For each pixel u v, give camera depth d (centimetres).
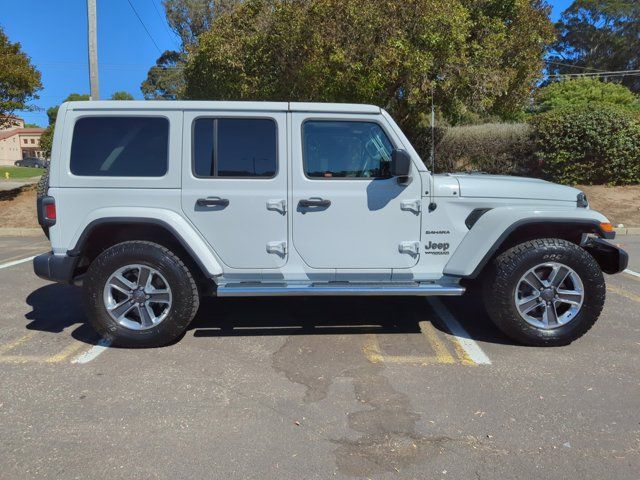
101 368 405
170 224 425
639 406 345
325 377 390
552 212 429
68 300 600
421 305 573
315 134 439
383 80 1045
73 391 366
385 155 443
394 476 272
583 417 331
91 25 1354
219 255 439
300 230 439
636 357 427
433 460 286
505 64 1305
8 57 1387
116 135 433
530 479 270
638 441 304
